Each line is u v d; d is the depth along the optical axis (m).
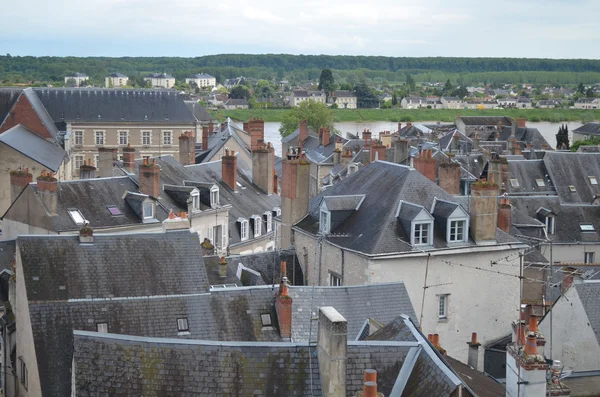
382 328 38.75
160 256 52.06
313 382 33.44
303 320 50.12
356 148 158.12
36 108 149.50
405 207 61.47
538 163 115.50
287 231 69.56
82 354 34.06
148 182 82.81
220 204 93.25
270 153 105.00
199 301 50.34
